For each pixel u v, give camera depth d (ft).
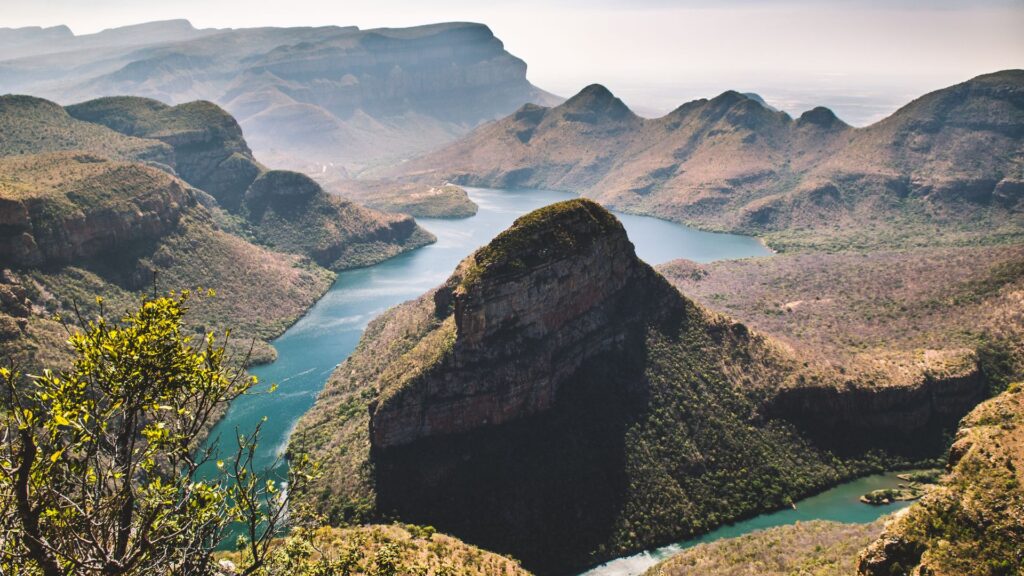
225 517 126.31
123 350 113.70
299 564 151.23
